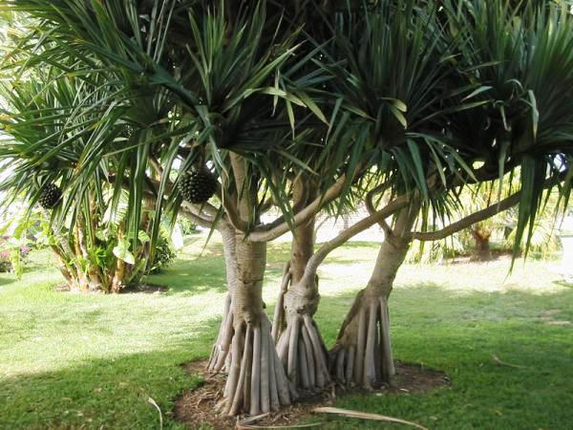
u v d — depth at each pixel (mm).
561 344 5559
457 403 3967
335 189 2859
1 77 3322
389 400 4020
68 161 2975
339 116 2486
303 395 4082
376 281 4324
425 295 8695
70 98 2998
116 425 3635
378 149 2506
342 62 2551
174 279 10227
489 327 6469
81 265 8617
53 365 4949
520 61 2486
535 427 3564
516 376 4539
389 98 2354
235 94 2232
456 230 3494
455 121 2668
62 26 2410
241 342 3887
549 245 10859
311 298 4172
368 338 4301
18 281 9836
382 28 2477
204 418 3777
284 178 2688
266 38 2725
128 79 2125
